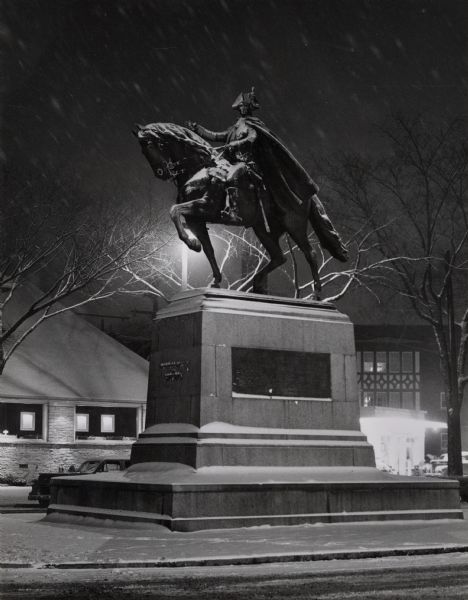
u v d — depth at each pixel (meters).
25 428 48.47
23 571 11.69
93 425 50.72
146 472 18.17
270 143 20.05
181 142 19.00
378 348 81.50
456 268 42.97
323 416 19.42
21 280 40.84
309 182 20.38
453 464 43.16
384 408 59.84
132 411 52.16
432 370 80.69
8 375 47.94
